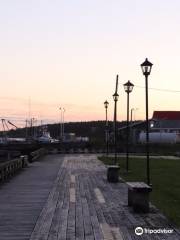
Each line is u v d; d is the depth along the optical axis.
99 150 71.06
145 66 21.73
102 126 143.75
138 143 77.75
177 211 14.48
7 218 13.46
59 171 32.19
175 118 113.44
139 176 28.61
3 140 104.81
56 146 71.38
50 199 17.50
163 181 25.53
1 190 20.58
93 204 16.11
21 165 34.72
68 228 11.85
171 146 72.94
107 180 25.03
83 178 26.66
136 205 14.18
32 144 71.06
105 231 11.43
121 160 47.56
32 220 13.10
